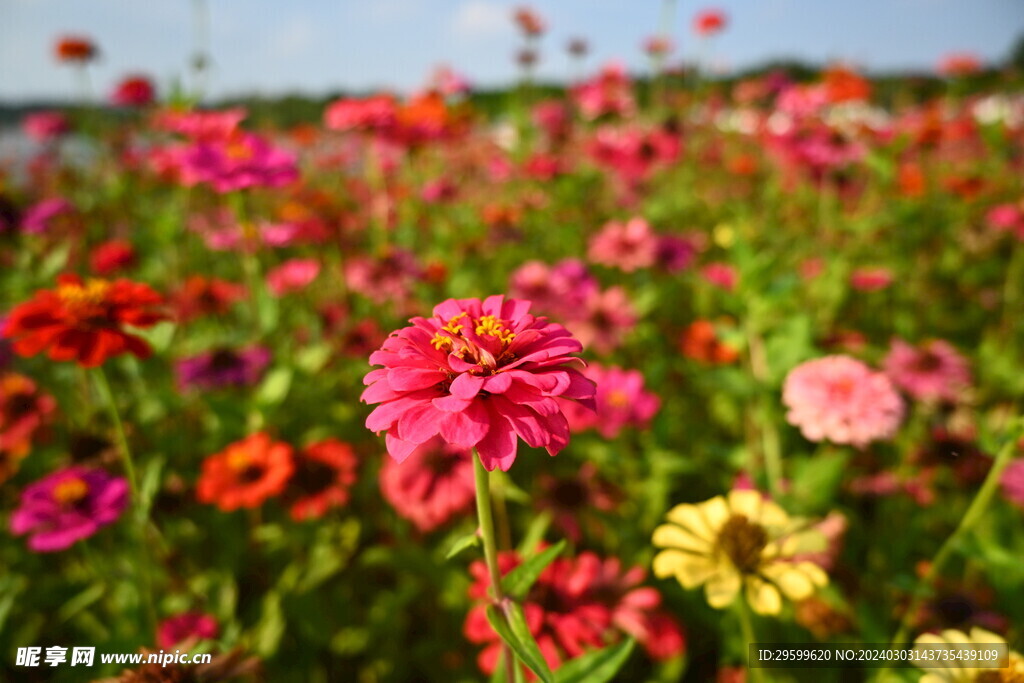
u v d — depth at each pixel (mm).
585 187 880
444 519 400
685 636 402
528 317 229
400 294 631
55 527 358
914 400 506
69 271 715
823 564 363
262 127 1423
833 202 940
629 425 485
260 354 556
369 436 521
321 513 412
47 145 1229
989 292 803
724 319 636
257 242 648
